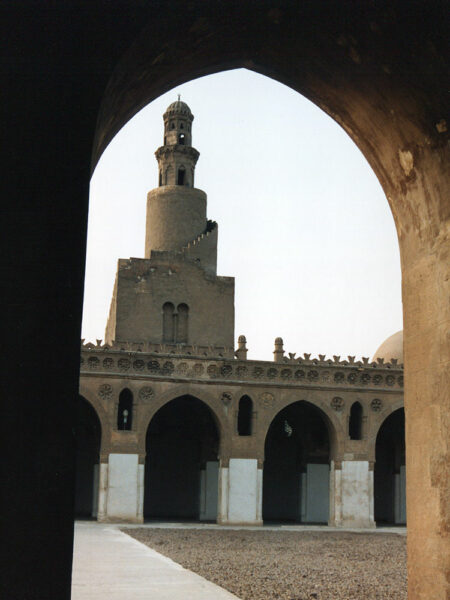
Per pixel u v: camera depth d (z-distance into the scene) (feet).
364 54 29.40
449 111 28.35
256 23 29.40
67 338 22.03
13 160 22.49
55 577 20.93
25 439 21.30
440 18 25.59
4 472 21.04
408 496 31.99
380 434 147.64
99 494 114.42
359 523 122.72
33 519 20.99
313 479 134.82
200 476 131.95
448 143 29.30
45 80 22.97
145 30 24.21
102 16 23.57
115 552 70.59
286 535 102.37
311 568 65.10
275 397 123.13
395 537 103.65
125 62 24.50
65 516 21.25
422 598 29.94
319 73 32.45
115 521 114.21
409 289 33.32
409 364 32.78
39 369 21.67
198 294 156.87
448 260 29.96
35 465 21.25
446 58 26.78
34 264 22.12
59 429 21.57
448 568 28.14
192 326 155.12
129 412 121.90
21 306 21.88
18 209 22.29
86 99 23.12
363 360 127.75
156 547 79.51
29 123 22.74
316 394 124.57
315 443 135.44
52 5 23.18
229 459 119.65
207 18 27.32
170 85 32.19
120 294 151.74
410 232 33.35
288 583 55.16
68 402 21.76
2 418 21.26
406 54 28.07
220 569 62.03
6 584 20.57
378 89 30.96
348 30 28.60
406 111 30.63
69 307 22.17
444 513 28.76
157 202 169.99
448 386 29.25
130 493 115.44
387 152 33.60
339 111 34.71
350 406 125.59
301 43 30.60
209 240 168.45
